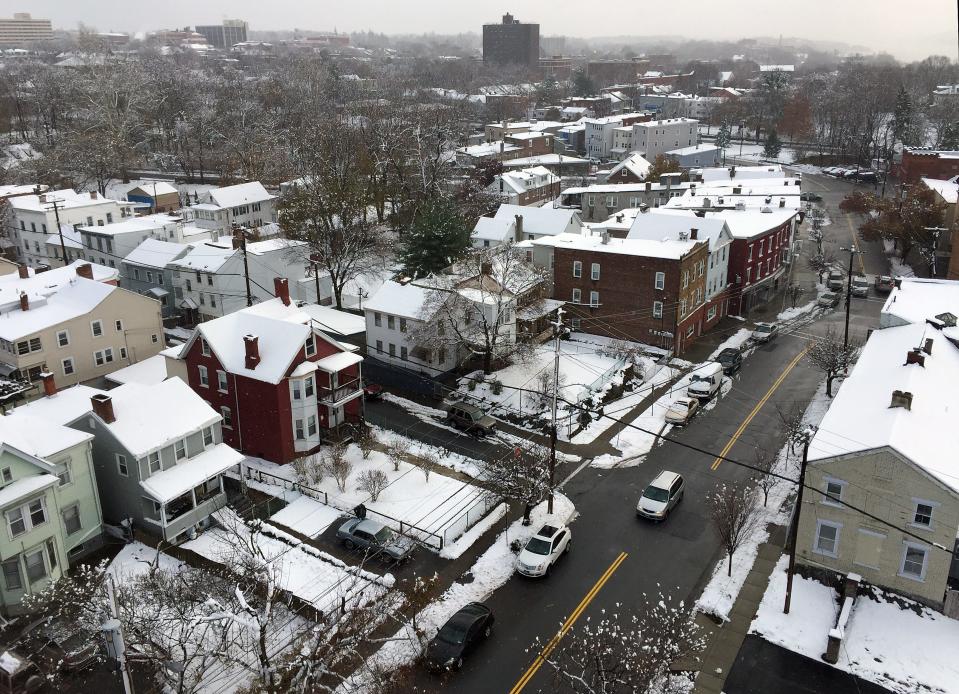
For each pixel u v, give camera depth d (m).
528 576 34.22
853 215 115.50
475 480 42.69
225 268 67.38
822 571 33.66
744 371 58.81
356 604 28.25
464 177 121.94
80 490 35.44
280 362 43.31
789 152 173.88
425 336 53.59
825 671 28.67
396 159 108.12
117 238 77.62
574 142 185.88
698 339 66.00
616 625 31.09
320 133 117.62
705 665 29.12
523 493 40.00
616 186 114.56
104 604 26.97
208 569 34.19
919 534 31.03
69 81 164.88
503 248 65.50
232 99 165.62
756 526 38.28
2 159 137.50
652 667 26.25
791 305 75.44
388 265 81.56
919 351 38.88
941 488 30.00
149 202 112.19
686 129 165.25
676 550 36.47
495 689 27.95
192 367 46.47
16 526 31.33
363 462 44.56
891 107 194.88
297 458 44.91
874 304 75.12
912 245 86.81
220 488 40.31
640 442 47.22
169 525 36.03
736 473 43.41
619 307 63.25
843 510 32.41
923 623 30.81
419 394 54.59
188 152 142.88
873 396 37.25
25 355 52.78
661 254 60.25
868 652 29.50
